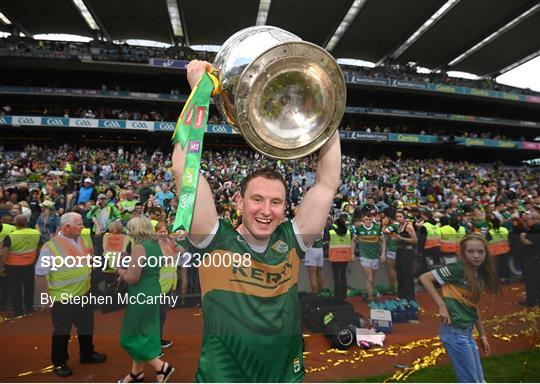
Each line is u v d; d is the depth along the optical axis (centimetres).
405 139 3111
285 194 146
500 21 2725
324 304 291
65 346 239
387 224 538
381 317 279
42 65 2670
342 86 132
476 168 2880
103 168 1830
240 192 150
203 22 2875
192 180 124
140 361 228
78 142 2903
